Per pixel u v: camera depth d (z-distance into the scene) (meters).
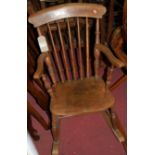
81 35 1.87
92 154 1.48
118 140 1.52
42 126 1.65
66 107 1.27
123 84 1.94
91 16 1.31
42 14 1.26
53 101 1.32
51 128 1.58
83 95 1.34
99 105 1.26
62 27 1.78
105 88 1.37
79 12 1.31
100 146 1.52
